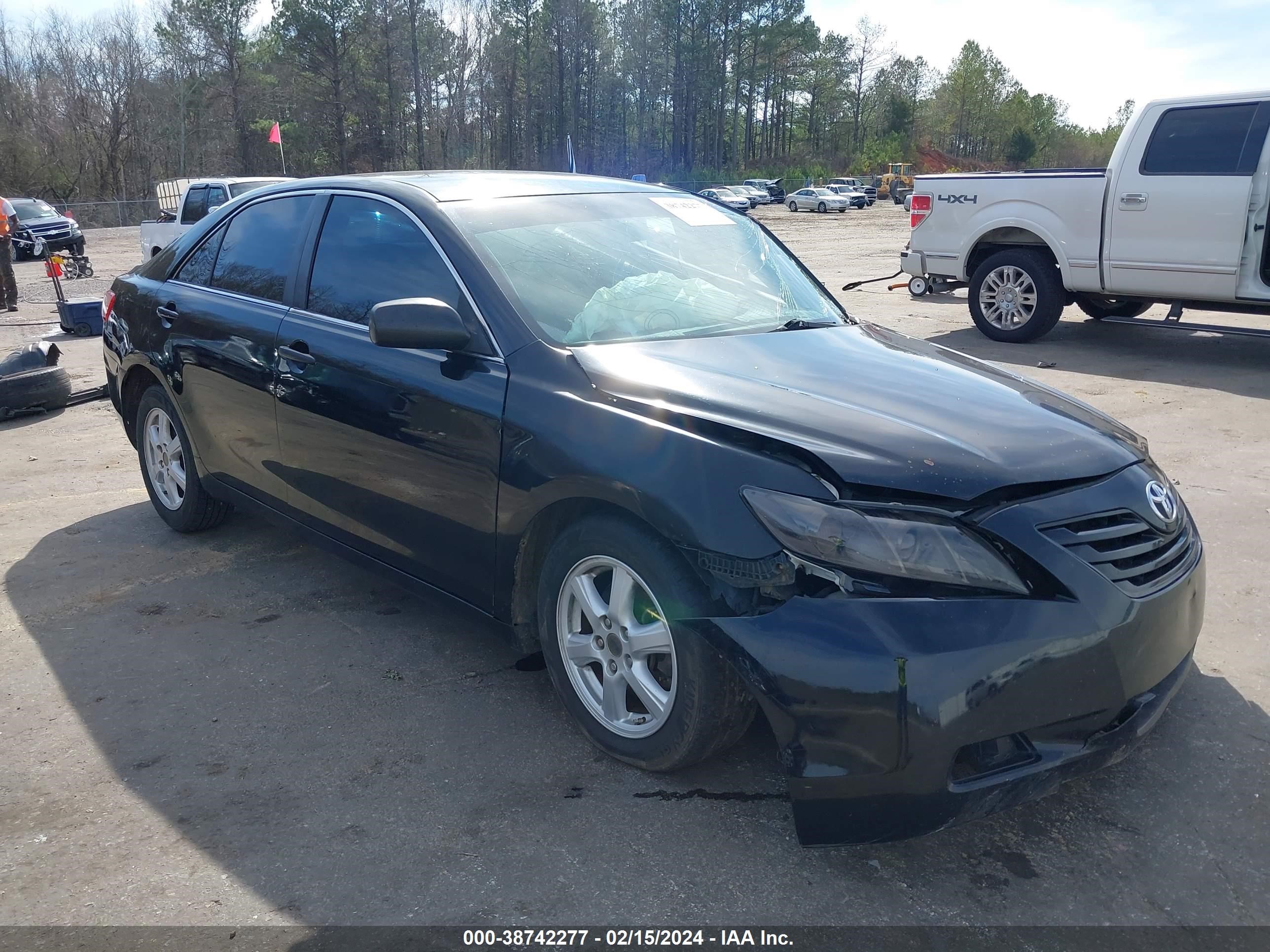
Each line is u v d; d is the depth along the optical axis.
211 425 4.36
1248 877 2.45
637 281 3.48
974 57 114.56
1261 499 5.19
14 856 2.57
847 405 2.74
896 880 2.45
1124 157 8.51
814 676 2.28
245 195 4.58
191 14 74.06
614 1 100.19
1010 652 2.27
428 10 83.00
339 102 76.31
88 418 7.61
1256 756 2.96
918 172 94.44
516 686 3.44
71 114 68.38
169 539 4.91
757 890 2.41
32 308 15.36
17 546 4.82
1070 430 2.79
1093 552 2.47
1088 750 2.41
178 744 3.10
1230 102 7.97
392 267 3.55
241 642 3.79
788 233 32.50
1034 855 2.54
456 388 3.13
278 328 3.89
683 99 100.19
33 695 3.41
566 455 2.79
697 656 2.54
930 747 2.23
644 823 2.66
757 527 2.41
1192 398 7.32
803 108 119.75
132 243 35.25
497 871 2.48
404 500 3.37
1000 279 9.68
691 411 2.67
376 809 2.75
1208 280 8.20
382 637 3.83
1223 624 3.83
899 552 2.30
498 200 3.65
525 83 93.12
